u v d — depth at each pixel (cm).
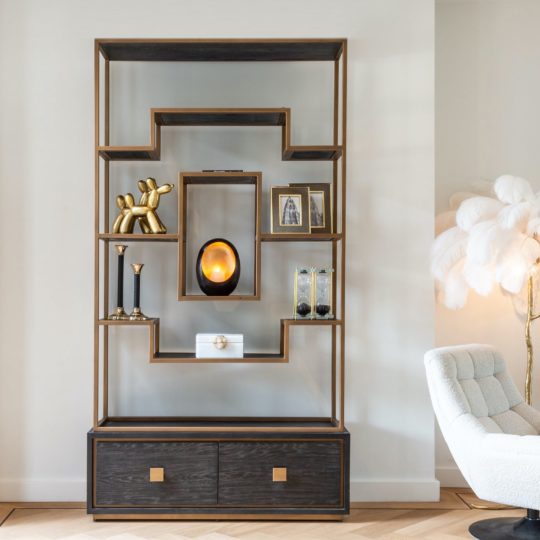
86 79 364
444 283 361
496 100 395
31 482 359
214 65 371
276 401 368
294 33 367
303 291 348
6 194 362
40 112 363
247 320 370
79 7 364
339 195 369
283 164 371
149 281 368
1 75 362
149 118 369
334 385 357
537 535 302
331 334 368
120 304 345
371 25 368
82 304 362
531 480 267
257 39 339
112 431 330
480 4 396
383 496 363
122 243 367
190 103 370
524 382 393
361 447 365
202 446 330
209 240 369
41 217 362
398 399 366
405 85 368
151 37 365
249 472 331
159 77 370
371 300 367
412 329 367
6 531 316
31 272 362
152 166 369
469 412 291
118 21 364
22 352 361
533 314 392
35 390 361
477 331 394
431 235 368
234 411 367
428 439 365
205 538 308
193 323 369
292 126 371
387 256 367
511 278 340
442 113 396
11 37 363
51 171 363
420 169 368
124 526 324
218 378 367
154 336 339
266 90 371
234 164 371
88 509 329
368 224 367
